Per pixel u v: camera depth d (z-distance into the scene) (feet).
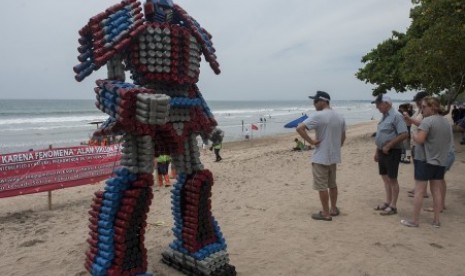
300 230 18.39
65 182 25.94
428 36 41.70
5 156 23.25
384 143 20.20
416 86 57.26
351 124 152.97
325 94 19.63
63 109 265.95
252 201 24.90
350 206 22.44
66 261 15.42
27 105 340.39
